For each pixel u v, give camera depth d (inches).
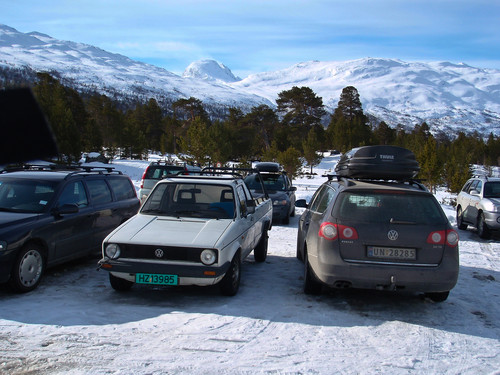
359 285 201.8
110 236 214.2
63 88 2598.4
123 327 174.1
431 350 163.0
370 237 201.5
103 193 296.0
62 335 163.2
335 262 202.2
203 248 204.5
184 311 197.0
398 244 200.1
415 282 197.5
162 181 262.1
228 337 167.2
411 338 174.6
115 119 2701.8
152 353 150.3
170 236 212.8
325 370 141.9
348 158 258.4
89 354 147.7
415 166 247.9
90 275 257.1
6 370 134.5
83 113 2704.2
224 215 243.3
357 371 142.2
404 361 151.8
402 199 209.5
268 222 323.9
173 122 3516.2
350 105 4099.4
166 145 3002.0
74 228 255.6
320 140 3410.4
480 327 191.8
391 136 4060.0
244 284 251.1
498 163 3307.1
